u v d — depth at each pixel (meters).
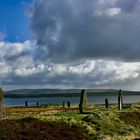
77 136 40.72
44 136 38.03
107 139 42.41
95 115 50.03
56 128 41.38
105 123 47.91
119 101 67.75
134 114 56.12
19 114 59.75
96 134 43.25
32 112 67.69
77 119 47.53
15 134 36.53
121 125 49.25
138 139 44.12
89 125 46.41
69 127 42.91
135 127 50.47
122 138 44.06
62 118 45.91
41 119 44.16
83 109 59.12
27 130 38.34
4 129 37.12
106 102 77.31
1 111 46.97
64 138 39.19
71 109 77.31
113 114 53.19
